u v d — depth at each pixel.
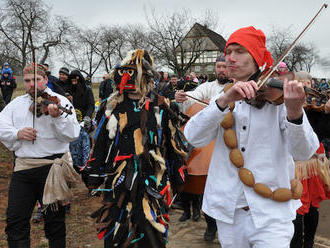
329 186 3.42
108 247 2.61
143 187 2.59
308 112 3.26
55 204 2.99
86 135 5.01
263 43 2.02
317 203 3.49
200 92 4.04
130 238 2.49
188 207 4.61
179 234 4.23
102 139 2.73
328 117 3.21
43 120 2.99
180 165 2.88
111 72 2.82
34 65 3.05
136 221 2.54
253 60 1.99
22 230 2.93
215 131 2.04
